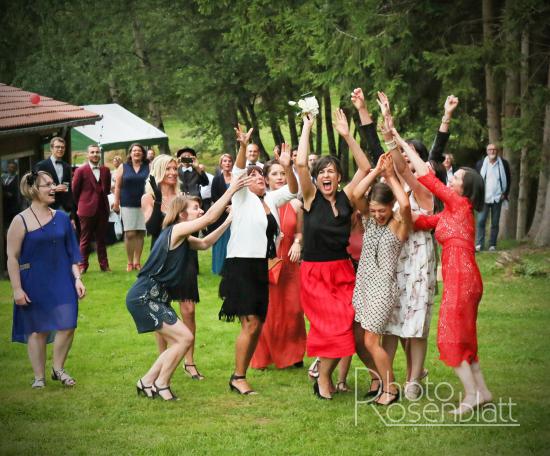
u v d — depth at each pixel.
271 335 8.12
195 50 29.50
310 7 18.47
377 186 6.75
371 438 6.15
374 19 17.59
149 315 7.05
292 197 7.67
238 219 7.29
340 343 6.84
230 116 30.91
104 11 32.38
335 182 7.00
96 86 33.16
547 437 6.09
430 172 6.67
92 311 11.02
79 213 13.91
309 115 7.13
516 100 16.59
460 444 6.01
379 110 18.20
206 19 28.55
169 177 9.31
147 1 30.83
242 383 7.38
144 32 32.53
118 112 24.73
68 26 33.12
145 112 37.19
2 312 11.12
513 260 13.41
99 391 7.45
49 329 7.46
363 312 6.80
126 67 32.62
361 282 6.86
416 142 7.31
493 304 10.95
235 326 10.11
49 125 15.00
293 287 8.12
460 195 6.61
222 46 28.92
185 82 29.34
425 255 6.84
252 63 28.39
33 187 7.40
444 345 6.51
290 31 20.89
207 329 9.93
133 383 7.68
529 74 17.69
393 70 18.25
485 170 15.69
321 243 6.99
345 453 5.88
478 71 18.83
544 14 16.38
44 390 7.48
